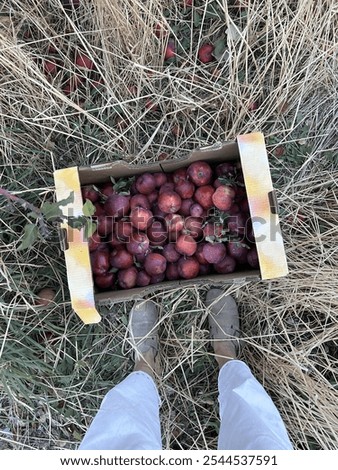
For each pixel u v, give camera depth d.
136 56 1.21
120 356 1.22
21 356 1.15
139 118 1.19
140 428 0.87
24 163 1.23
